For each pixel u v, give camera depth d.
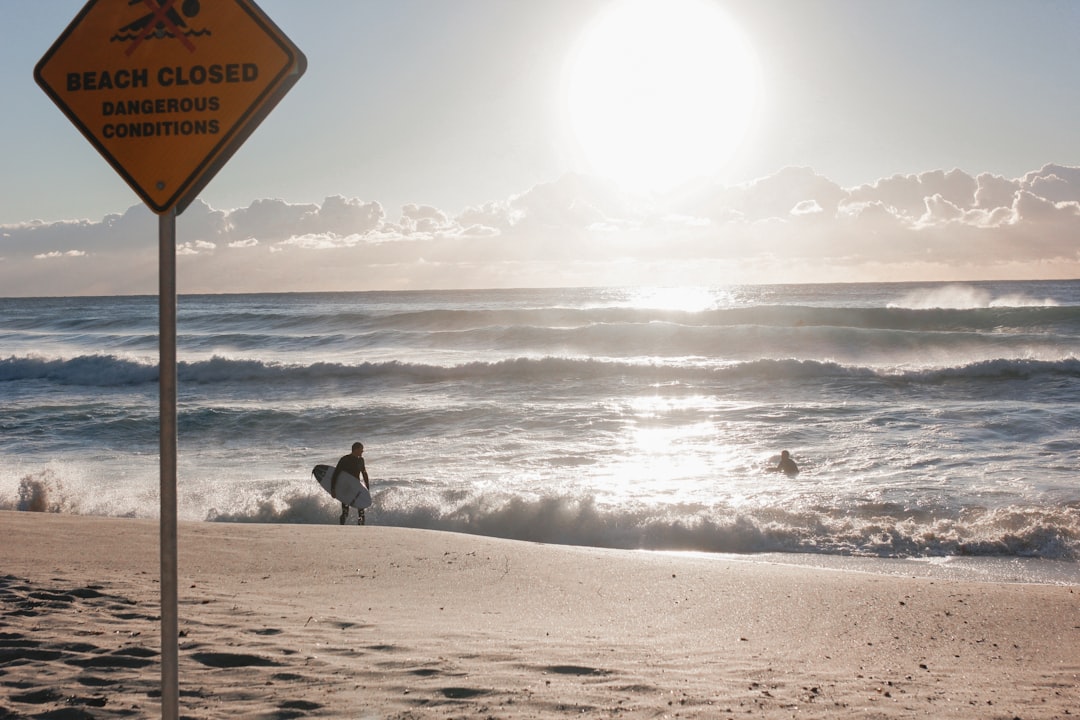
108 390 28.39
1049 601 8.06
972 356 31.98
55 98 2.63
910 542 12.13
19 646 4.74
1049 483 14.62
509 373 29.00
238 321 49.34
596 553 10.29
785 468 16.06
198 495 14.72
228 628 5.69
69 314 77.44
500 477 16.08
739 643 6.44
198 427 21.31
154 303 128.75
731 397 24.77
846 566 11.17
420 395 26.12
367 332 43.06
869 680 5.21
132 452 18.88
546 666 5.06
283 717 3.84
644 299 105.31
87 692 4.01
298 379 29.41
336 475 13.73
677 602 7.93
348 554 9.71
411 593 7.90
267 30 2.58
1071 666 5.91
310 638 5.52
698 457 17.59
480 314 45.56
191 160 2.59
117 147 2.60
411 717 3.93
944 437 18.72
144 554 8.81
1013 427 19.36
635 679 4.85
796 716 4.22
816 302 84.00
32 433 20.77
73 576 7.19
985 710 4.49
